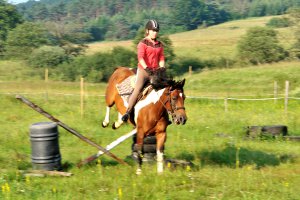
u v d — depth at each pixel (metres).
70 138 13.30
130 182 7.85
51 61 62.34
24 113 18.56
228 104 24.28
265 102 24.23
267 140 13.70
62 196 7.06
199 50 85.38
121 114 9.45
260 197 7.08
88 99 25.25
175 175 8.24
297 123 16.56
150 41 8.62
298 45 57.72
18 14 102.56
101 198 7.01
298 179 8.45
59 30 79.50
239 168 9.32
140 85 8.58
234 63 59.16
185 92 31.53
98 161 9.38
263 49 56.47
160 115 8.33
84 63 56.09
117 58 55.09
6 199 6.88
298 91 26.95
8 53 72.38
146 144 9.30
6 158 10.15
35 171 8.52
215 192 7.38
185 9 197.12
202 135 14.09
